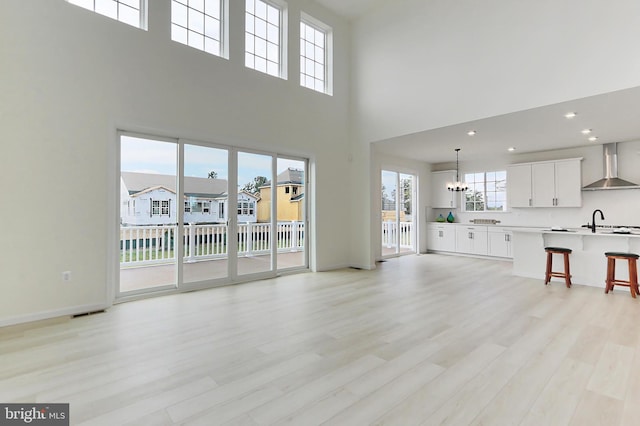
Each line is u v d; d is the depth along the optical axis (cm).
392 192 809
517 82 436
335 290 453
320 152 603
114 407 183
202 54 451
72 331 299
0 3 313
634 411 177
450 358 243
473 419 171
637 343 267
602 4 372
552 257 509
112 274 380
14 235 319
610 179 616
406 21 562
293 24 562
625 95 377
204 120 452
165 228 432
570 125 505
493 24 458
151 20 406
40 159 332
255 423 169
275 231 550
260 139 515
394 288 465
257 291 448
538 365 231
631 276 410
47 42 337
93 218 363
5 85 315
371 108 617
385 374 220
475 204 839
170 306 377
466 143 636
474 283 496
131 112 389
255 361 239
